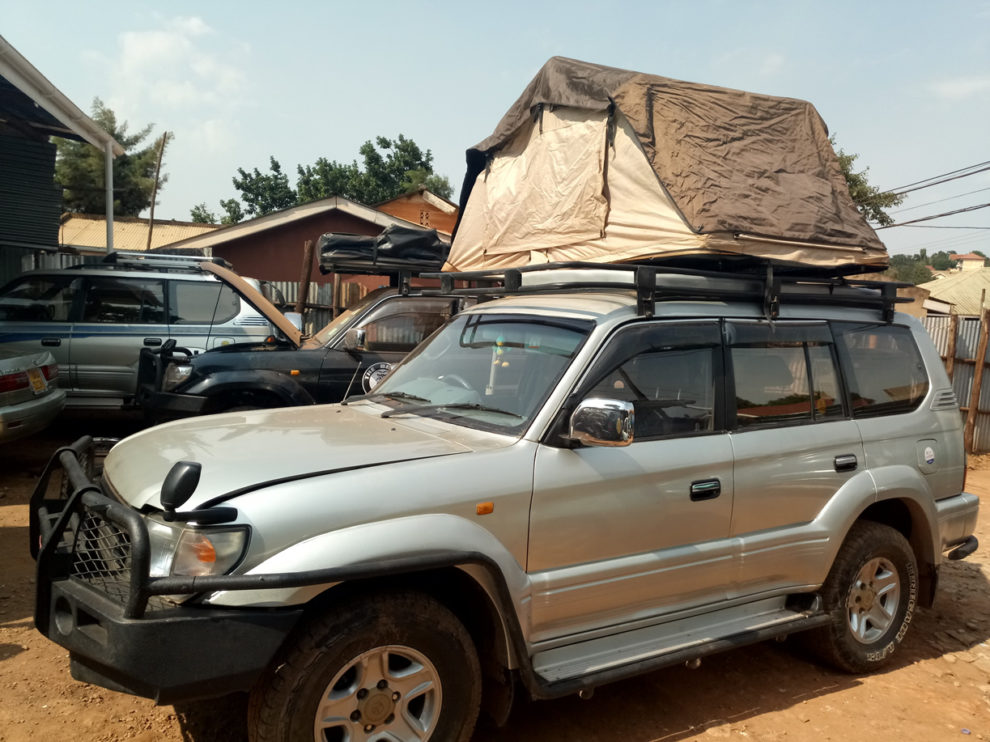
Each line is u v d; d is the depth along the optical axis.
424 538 2.77
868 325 4.53
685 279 3.84
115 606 2.50
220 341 8.98
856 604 4.27
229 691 2.49
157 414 6.93
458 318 4.39
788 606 4.10
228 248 22.44
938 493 4.64
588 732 3.50
